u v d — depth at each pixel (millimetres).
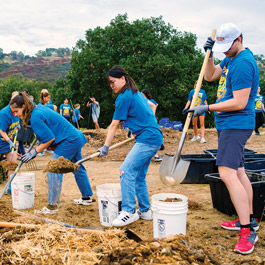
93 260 2820
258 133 13711
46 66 182750
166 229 3545
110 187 4770
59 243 3211
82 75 28859
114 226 4059
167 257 2682
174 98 26391
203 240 3824
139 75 26594
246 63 3359
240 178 3873
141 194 4547
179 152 3736
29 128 7797
